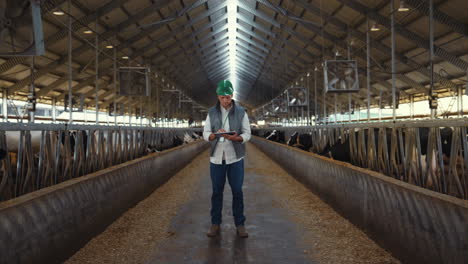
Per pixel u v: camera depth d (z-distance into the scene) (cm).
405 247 215
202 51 2139
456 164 230
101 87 1919
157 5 1176
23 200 191
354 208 309
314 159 469
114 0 1032
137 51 1527
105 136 447
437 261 181
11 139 271
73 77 1580
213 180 294
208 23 1652
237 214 290
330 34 1353
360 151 416
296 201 421
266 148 1259
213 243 271
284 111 2534
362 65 1505
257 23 1661
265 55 2188
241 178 291
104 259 237
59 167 319
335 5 1122
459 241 163
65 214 231
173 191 498
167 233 296
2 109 1337
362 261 229
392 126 322
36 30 345
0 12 327
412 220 206
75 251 246
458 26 888
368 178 276
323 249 255
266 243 270
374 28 1043
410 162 290
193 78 2827
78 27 1030
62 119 1953
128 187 377
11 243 173
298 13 1316
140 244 268
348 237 279
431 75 731
